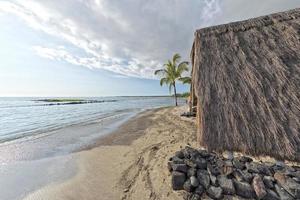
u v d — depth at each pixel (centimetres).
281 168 343
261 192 304
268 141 340
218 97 430
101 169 564
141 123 1420
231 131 372
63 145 878
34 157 712
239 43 533
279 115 363
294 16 527
